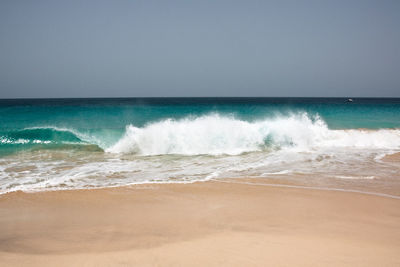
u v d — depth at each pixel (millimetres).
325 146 12398
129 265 2832
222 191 6277
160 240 3691
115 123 19688
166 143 11828
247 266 2830
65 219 4629
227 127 12672
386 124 19969
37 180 7141
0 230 4152
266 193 6148
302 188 6527
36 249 3408
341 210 5133
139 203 5477
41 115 23578
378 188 6566
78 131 14406
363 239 3793
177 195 5984
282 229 4164
